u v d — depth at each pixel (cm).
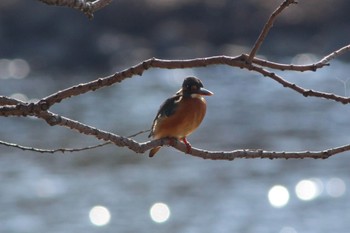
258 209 2003
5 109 454
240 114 3198
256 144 2683
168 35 4847
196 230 1844
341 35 4603
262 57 4616
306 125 2973
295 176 2305
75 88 457
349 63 4275
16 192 2172
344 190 2162
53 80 4269
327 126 2956
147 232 1839
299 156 499
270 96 3559
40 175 2344
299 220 1905
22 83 4141
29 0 4866
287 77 3884
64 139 2806
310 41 4662
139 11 4878
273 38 4706
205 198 2102
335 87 3578
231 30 4834
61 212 1994
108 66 4719
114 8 4884
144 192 2159
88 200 2098
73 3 430
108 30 4869
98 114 3269
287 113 3200
